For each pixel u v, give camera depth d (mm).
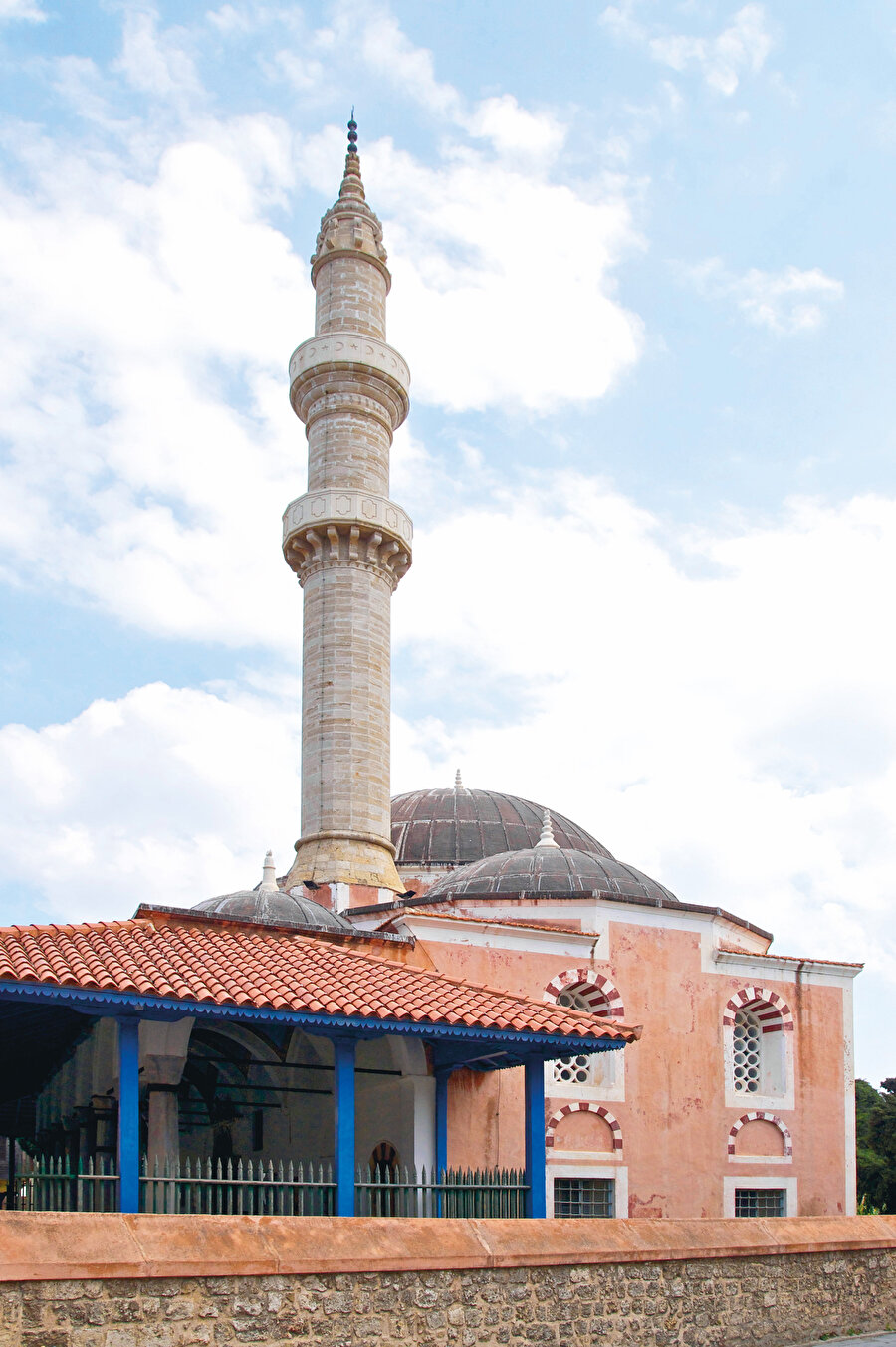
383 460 38562
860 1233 19516
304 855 34500
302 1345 13891
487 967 24781
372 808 35031
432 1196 17656
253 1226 14172
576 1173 24656
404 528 37750
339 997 17312
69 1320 12648
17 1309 12398
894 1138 42375
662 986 26953
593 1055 26188
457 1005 18062
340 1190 16719
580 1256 16141
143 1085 19562
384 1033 17469
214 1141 26562
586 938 25984
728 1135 26938
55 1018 20594
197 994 16156
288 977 17906
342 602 36250
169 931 19422
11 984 15227
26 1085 28141
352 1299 14359
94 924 18922
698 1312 17141
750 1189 27000
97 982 15734
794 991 28906
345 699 35469
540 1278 15828
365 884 33562
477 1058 21141
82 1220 13289
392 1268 14641
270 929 21141
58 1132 25078
